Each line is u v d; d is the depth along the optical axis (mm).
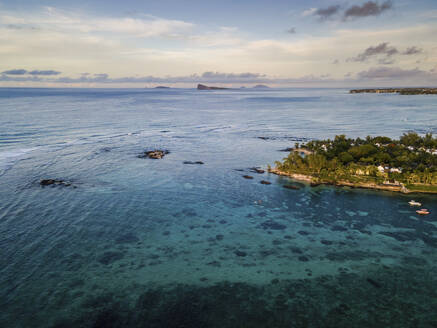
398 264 53969
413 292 46719
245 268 53094
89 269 52000
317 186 93625
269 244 61094
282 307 43688
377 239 62594
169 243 61250
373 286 48188
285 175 104625
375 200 82375
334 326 40406
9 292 45688
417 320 41219
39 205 77625
